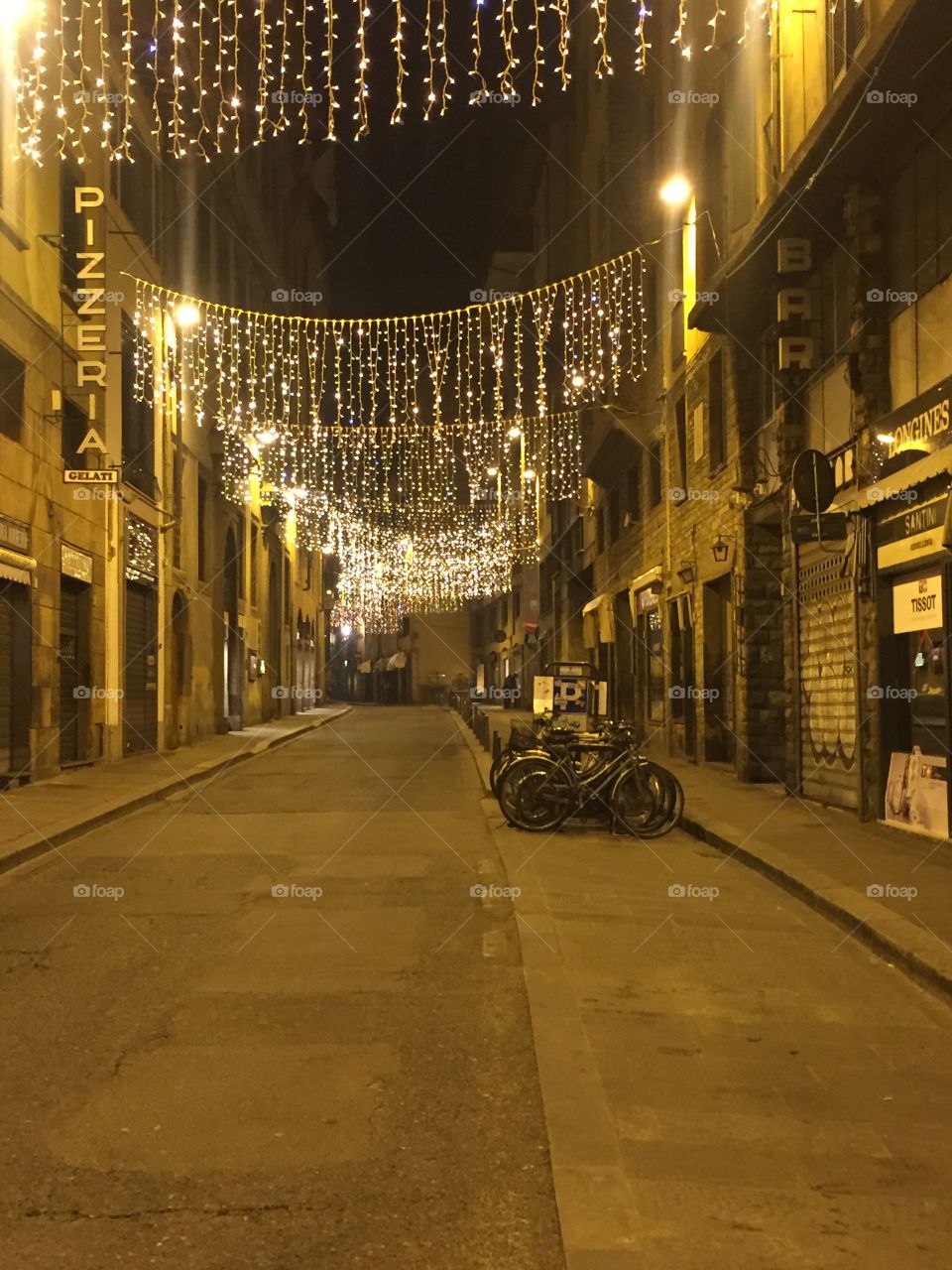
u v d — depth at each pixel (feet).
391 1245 11.82
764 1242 12.02
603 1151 14.14
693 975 23.04
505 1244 11.85
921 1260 11.68
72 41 59.52
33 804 47.55
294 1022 19.47
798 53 45.73
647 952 24.97
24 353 53.01
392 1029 19.12
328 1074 16.96
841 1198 13.15
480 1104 15.78
